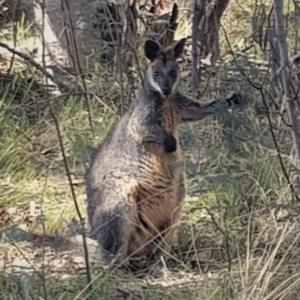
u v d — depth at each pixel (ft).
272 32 21.45
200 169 20.31
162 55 20.06
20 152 24.53
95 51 28.02
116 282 18.24
